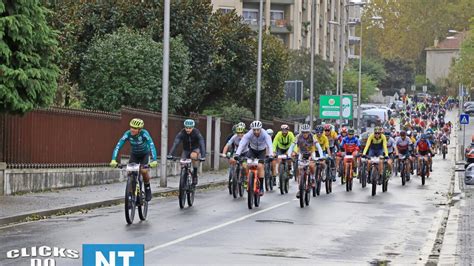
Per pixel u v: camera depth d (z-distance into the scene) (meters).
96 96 81.25
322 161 60.78
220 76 103.19
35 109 51.56
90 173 62.22
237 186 56.50
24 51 47.41
